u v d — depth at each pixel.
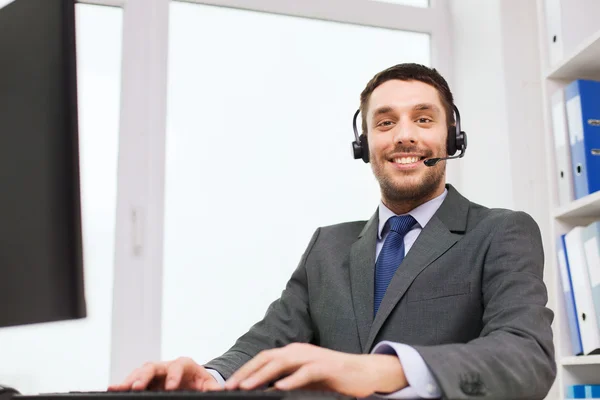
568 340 1.65
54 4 0.68
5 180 0.69
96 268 2.00
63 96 0.67
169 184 2.11
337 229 1.47
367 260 1.32
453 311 1.17
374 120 1.41
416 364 0.74
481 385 0.74
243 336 1.33
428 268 1.22
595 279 1.55
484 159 2.20
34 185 0.67
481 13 2.27
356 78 2.36
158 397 0.58
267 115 2.25
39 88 0.69
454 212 1.30
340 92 2.33
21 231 0.67
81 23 2.12
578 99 1.67
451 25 2.47
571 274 1.63
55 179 0.67
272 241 2.16
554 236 1.71
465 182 2.31
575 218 1.72
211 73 2.22
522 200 2.04
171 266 2.06
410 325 1.18
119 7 2.16
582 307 1.58
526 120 2.11
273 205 2.19
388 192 1.37
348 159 2.29
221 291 2.09
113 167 2.07
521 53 2.15
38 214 0.67
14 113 0.69
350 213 2.25
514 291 1.05
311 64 2.33
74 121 0.67
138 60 2.13
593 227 1.56
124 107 2.10
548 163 1.75
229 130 2.20
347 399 0.54
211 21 2.26
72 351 1.94
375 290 1.29
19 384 1.88
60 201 0.67
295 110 2.28
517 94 2.12
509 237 1.18
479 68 2.27
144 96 2.12
